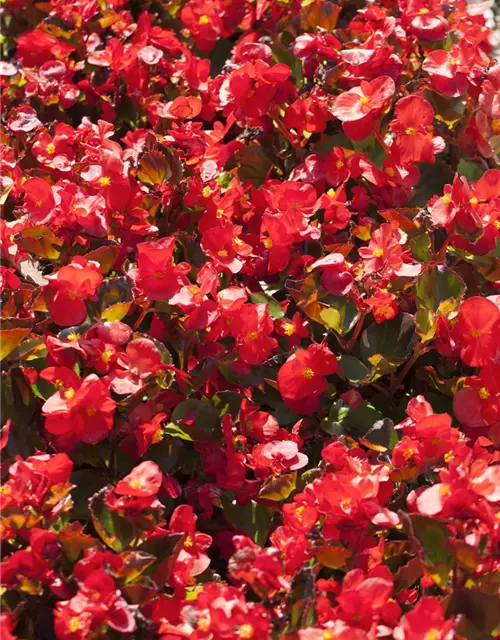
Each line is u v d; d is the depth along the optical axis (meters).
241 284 0.89
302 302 0.86
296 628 0.75
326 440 0.84
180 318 0.84
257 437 0.84
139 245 0.82
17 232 0.87
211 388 0.86
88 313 0.83
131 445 0.82
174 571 0.77
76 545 0.76
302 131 0.93
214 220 0.88
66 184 0.87
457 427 0.85
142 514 0.77
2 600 0.76
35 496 0.76
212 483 0.83
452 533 0.76
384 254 0.85
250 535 0.82
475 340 0.83
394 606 0.75
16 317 0.84
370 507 0.76
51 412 0.78
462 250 0.87
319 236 0.88
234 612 0.73
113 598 0.74
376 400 0.87
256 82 0.92
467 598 0.76
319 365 0.84
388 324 0.86
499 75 0.92
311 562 0.80
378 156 0.93
